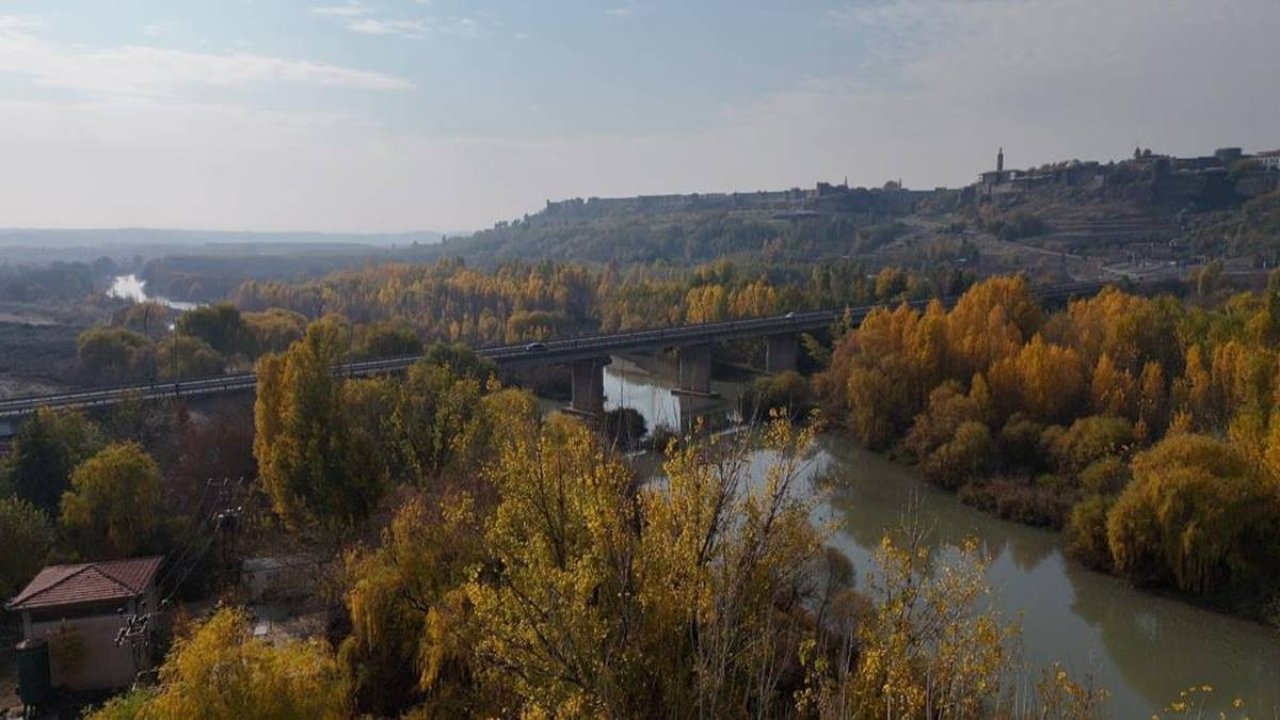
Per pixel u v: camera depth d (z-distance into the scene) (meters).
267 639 36.31
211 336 111.56
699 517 19.86
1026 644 47.56
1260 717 40.94
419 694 32.75
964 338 92.31
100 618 36.12
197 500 53.56
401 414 55.69
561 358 101.12
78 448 53.75
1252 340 82.88
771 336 127.50
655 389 118.94
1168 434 70.50
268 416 52.59
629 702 18.20
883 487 75.75
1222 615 52.16
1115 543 56.34
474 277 189.38
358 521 48.16
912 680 16.61
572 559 21.09
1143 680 44.19
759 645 18.39
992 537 64.62
